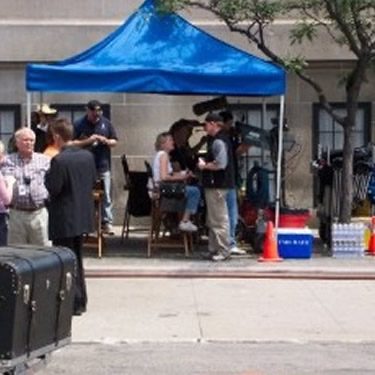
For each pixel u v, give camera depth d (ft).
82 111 65.26
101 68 49.47
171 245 52.85
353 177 54.44
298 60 52.06
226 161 49.39
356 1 48.70
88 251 53.67
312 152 65.10
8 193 36.81
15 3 64.44
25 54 64.34
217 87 49.67
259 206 54.29
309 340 35.22
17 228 38.86
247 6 51.13
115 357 32.65
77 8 64.49
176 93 52.54
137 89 49.39
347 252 51.49
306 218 51.88
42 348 27.02
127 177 55.57
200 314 39.32
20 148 38.58
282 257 50.98
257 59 51.44
